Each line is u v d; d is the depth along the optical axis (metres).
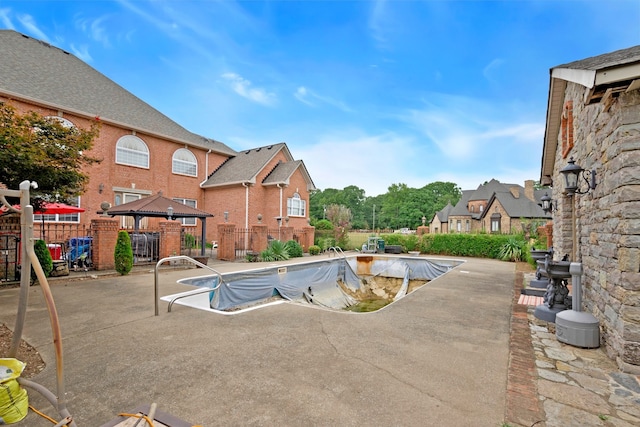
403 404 2.57
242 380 2.94
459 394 2.75
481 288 7.68
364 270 15.36
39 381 2.92
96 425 2.29
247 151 23.19
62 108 13.77
